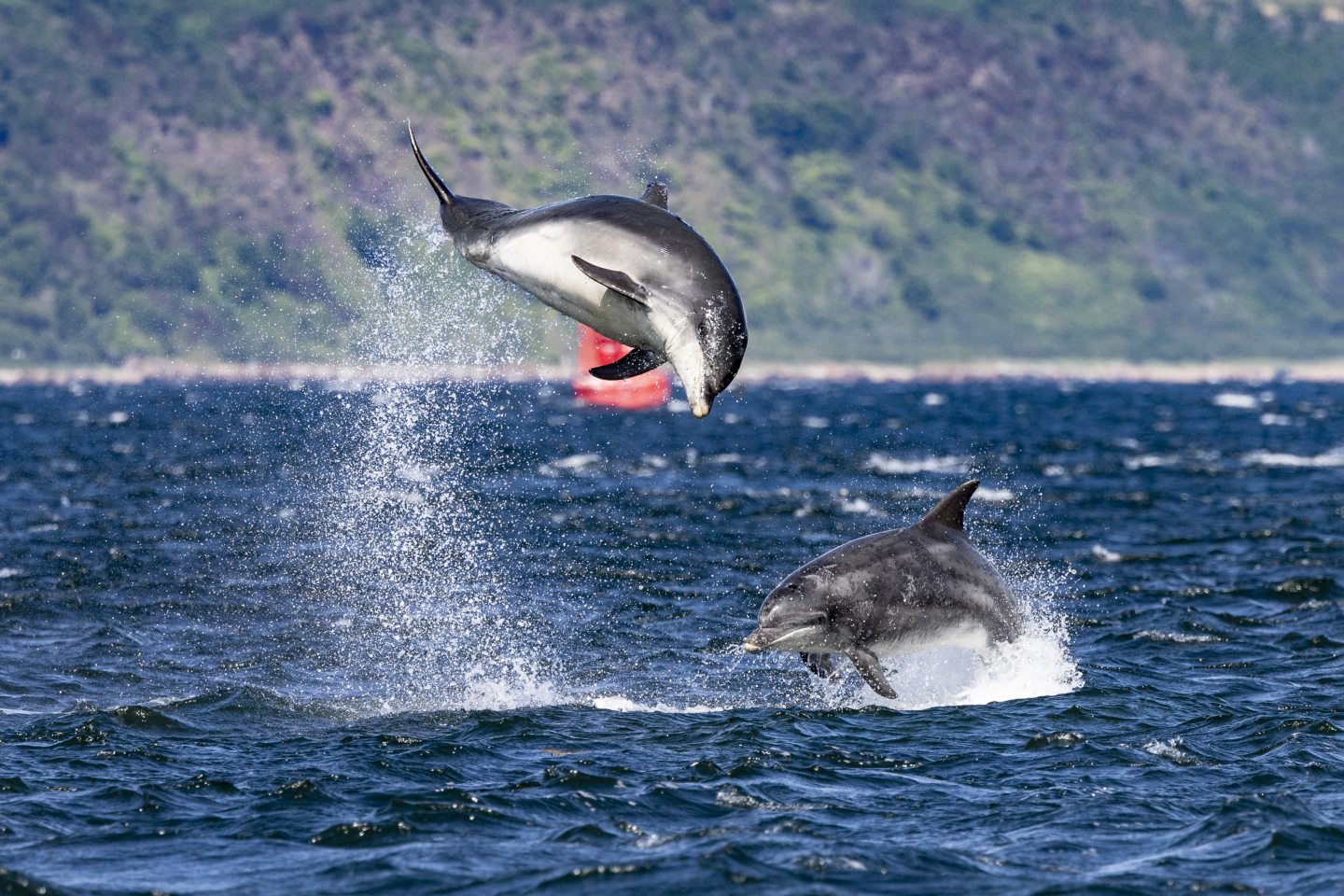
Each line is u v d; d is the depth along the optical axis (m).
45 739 54.84
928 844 42.03
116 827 44.19
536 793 46.91
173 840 43.06
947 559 56.97
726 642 74.44
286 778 49.16
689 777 49.06
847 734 54.59
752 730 55.09
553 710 59.50
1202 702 59.66
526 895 38.34
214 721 58.28
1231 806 44.84
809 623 53.50
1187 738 53.84
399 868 40.41
